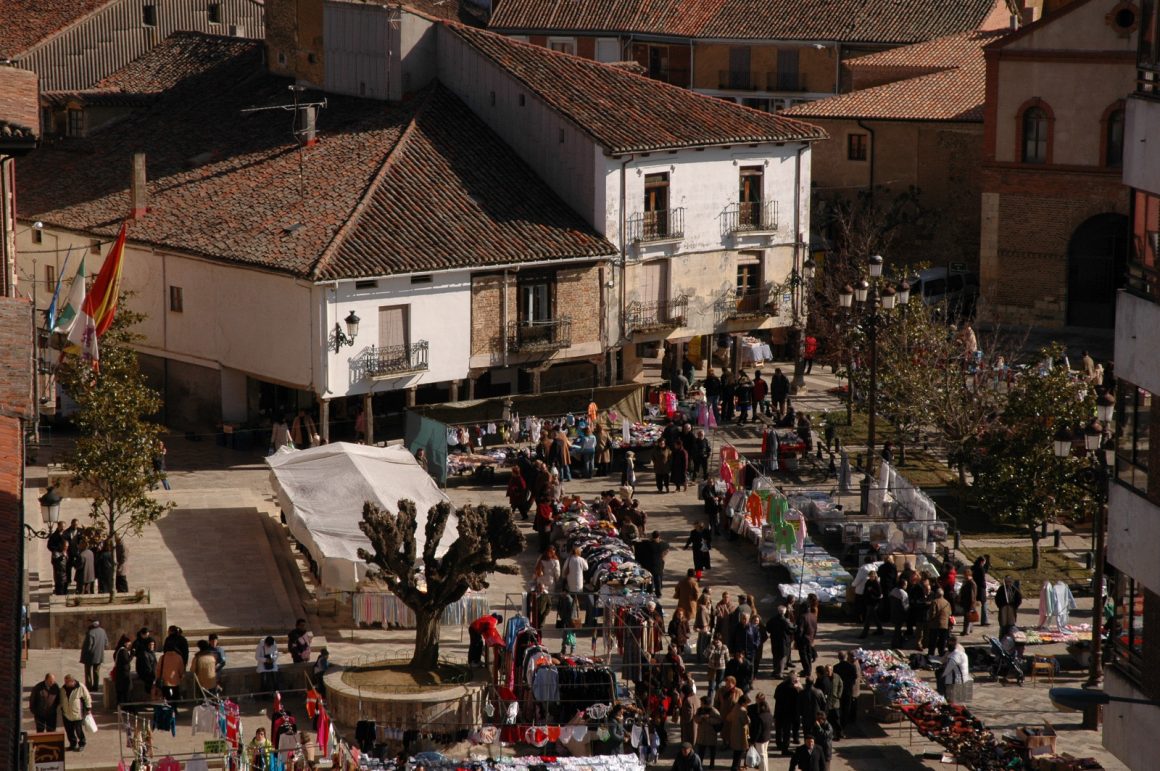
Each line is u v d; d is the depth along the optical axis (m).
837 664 49.41
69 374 55.44
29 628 51.88
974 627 56.12
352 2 85.38
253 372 74.06
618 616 52.19
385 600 54.31
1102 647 52.56
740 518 63.16
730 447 66.00
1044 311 95.06
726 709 46.34
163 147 86.81
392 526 49.06
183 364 77.44
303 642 50.25
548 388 78.69
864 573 56.16
